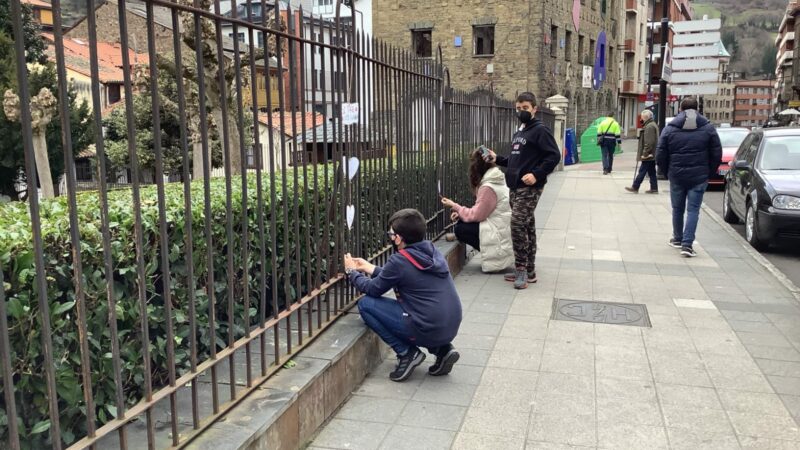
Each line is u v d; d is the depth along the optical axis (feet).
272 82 13.98
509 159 21.49
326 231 13.62
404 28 95.81
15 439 6.29
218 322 12.08
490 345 16.06
